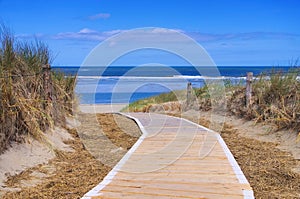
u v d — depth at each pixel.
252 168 5.08
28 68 6.26
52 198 3.82
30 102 5.82
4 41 5.71
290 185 4.34
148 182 4.27
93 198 3.72
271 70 9.21
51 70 7.35
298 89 7.74
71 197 3.86
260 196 3.93
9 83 5.18
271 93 8.38
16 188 4.07
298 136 6.26
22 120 5.38
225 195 3.79
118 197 3.74
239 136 7.58
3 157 4.66
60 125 7.31
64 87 8.35
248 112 8.77
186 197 3.73
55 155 5.54
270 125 7.61
